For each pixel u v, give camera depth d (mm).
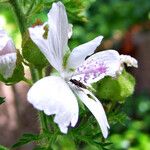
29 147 279
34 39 115
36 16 134
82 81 124
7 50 118
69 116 112
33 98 109
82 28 380
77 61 123
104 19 428
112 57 127
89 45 123
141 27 450
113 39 436
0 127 317
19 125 311
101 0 434
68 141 168
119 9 438
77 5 142
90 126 131
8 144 315
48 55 117
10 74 119
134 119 399
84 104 125
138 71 445
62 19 119
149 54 446
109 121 139
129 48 443
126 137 367
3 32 118
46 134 125
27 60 123
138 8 444
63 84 117
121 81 138
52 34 118
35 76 128
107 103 139
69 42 160
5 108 316
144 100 411
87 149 310
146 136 369
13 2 130
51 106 111
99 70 125
